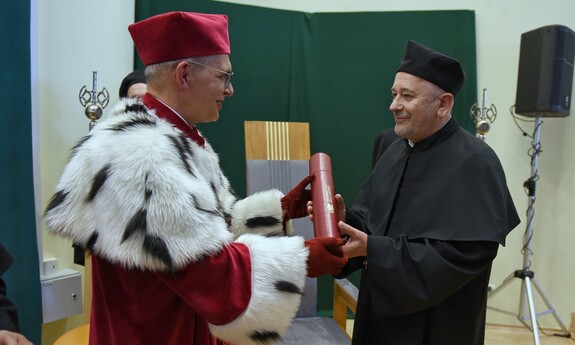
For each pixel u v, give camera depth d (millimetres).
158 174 792
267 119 2984
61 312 2189
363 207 1433
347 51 3045
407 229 1208
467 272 1106
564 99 2629
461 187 1166
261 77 2939
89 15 2301
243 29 2873
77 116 2285
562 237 2969
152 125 881
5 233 1917
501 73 3041
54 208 846
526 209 3039
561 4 2953
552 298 3008
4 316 1101
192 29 938
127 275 885
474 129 3027
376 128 3086
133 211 771
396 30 3035
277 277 861
